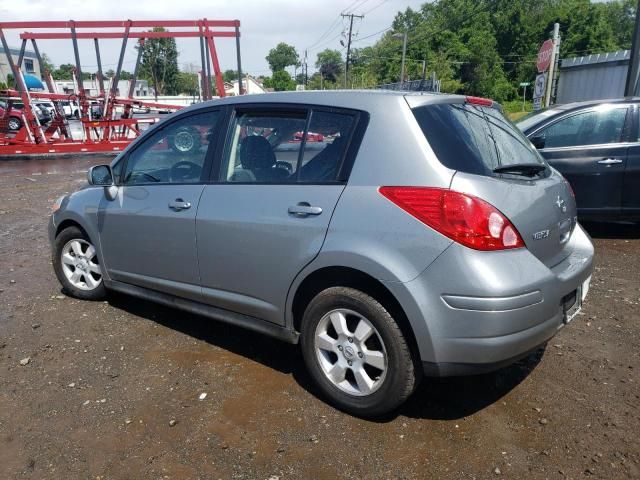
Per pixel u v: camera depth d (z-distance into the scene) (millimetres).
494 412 3139
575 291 3186
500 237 2682
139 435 2955
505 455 2758
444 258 2664
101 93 18859
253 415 3127
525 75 84750
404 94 3074
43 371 3664
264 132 3504
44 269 5941
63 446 2869
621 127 6605
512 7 83938
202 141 3869
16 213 9148
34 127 18891
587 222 7883
